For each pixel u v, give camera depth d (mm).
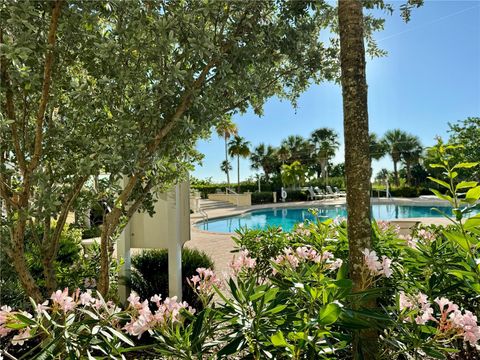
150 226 3955
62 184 2736
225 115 3176
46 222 2850
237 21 2703
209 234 10086
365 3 3053
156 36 2311
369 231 1681
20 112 2736
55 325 1365
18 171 2680
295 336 1177
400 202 22562
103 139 2312
